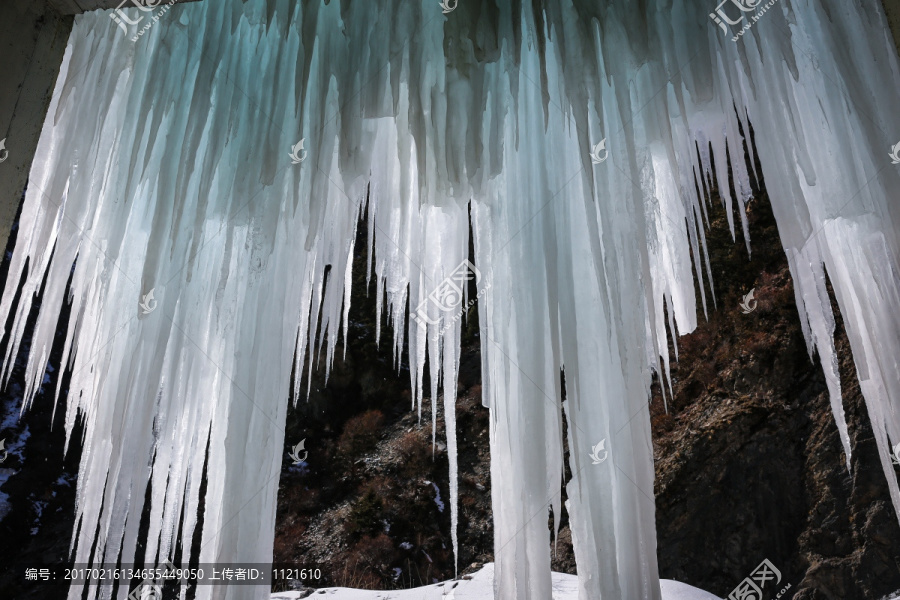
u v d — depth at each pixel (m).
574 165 2.77
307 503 14.11
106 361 3.08
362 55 2.86
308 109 2.90
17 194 2.50
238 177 2.81
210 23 3.02
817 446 8.70
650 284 2.54
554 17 2.82
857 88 2.61
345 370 16.31
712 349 11.38
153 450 3.01
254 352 2.63
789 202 2.62
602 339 2.52
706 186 3.68
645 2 2.79
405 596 5.35
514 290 2.62
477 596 4.98
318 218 2.74
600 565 2.18
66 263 3.01
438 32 2.94
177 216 2.77
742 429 9.58
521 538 2.32
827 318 3.02
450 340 3.13
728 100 2.92
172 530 2.93
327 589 5.84
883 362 2.70
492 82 2.84
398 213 3.38
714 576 8.57
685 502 9.41
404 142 2.99
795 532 8.28
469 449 14.15
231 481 2.45
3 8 2.48
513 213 2.73
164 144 3.03
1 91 2.45
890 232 2.51
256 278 2.73
